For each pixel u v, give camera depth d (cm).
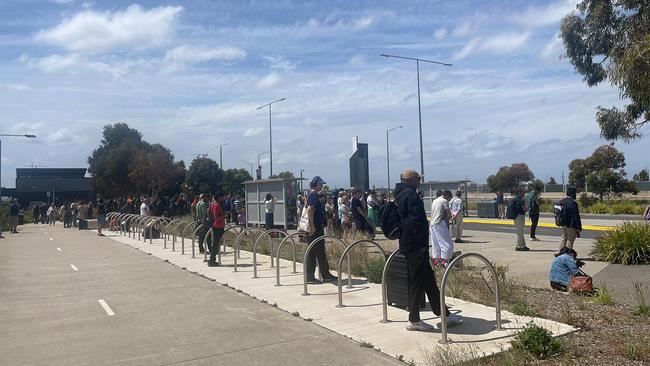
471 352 587
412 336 677
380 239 1906
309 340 690
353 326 741
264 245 1748
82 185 7881
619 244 1275
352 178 2495
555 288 967
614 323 702
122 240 2412
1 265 1563
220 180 6319
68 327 801
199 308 903
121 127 7494
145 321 823
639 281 1035
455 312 787
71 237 2719
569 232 1291
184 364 614
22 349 690
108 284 1181
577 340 628
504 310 793
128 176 6012
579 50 2178
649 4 1456
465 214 3534
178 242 2183
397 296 743
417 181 707
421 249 690
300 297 949
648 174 5550
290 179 2686
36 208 4672
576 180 4366
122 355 654
